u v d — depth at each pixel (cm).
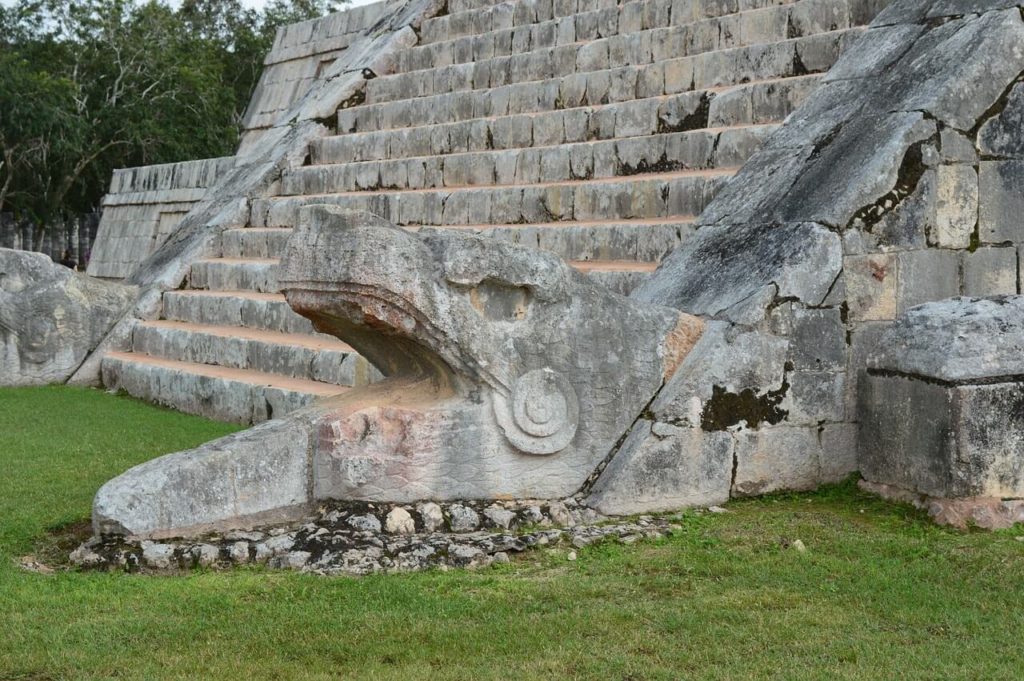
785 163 812
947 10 836
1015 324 652
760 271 727
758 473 705
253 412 1055
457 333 636
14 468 807
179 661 446
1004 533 619
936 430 649
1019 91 773
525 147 1223
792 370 712
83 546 600
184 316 1375
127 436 955
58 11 3941
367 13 1975
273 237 1368
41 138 3584
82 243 4097
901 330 689
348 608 504
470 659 449
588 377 674
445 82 1446
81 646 462
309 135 1531
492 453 655
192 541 602
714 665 443
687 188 962
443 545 590
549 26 1369
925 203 746
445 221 1209
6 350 1312
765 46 1057
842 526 645
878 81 823
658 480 674
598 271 930
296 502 643
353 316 629
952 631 480
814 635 475
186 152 3922
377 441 634
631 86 1170
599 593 527
